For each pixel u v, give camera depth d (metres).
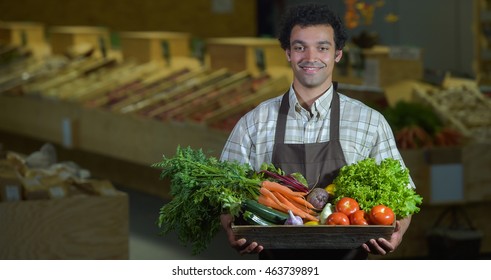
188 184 2.87
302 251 2.92
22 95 9.78
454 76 8.87
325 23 2.94
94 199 5.00
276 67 7.96
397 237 2.86
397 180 2.87
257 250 2.80
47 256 4.92
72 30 11.07
